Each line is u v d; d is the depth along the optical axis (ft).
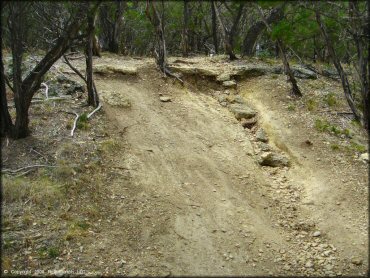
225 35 38.45
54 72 30.99
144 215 18.40
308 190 21.20
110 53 45.14
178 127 26.40
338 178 21.47
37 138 22.39
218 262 16.25
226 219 18.75
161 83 31.99
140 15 50.60
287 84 31.48
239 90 32.27
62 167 19.94
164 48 33.47
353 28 23.21
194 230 17.81
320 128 25.54
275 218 19.34
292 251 17.33
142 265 15.78
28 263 15.28
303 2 23.07
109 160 21.84
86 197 18.93
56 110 25.48
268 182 22.11
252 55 44.73
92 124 24.71
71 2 19.67
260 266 16.31
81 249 16.20
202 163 22.94
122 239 16.98
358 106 28.81
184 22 51.01
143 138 24.57
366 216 18.95
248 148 24.89
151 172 21.57
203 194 20.39
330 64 39.93
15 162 20.30
